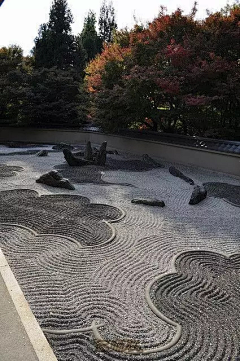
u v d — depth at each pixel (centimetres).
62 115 1689
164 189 734
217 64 952
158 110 1127
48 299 284
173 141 1119
